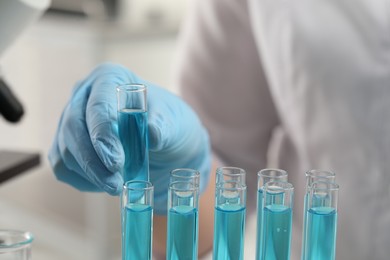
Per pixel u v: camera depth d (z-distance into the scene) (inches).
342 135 30.4
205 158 27.6
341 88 29.9
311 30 30.3
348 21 29.9
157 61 74.5
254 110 34.3
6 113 30.4
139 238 19.1
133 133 19.4
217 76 34.0
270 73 32.4
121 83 22.9
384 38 29.2
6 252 20.8
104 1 83.0
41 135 83.7
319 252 20.1
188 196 19.7
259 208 20.9
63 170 23.6
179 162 25.5
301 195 33.4
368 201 30.1
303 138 32.0
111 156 19.9
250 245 45.3
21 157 31.1
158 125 21.8
